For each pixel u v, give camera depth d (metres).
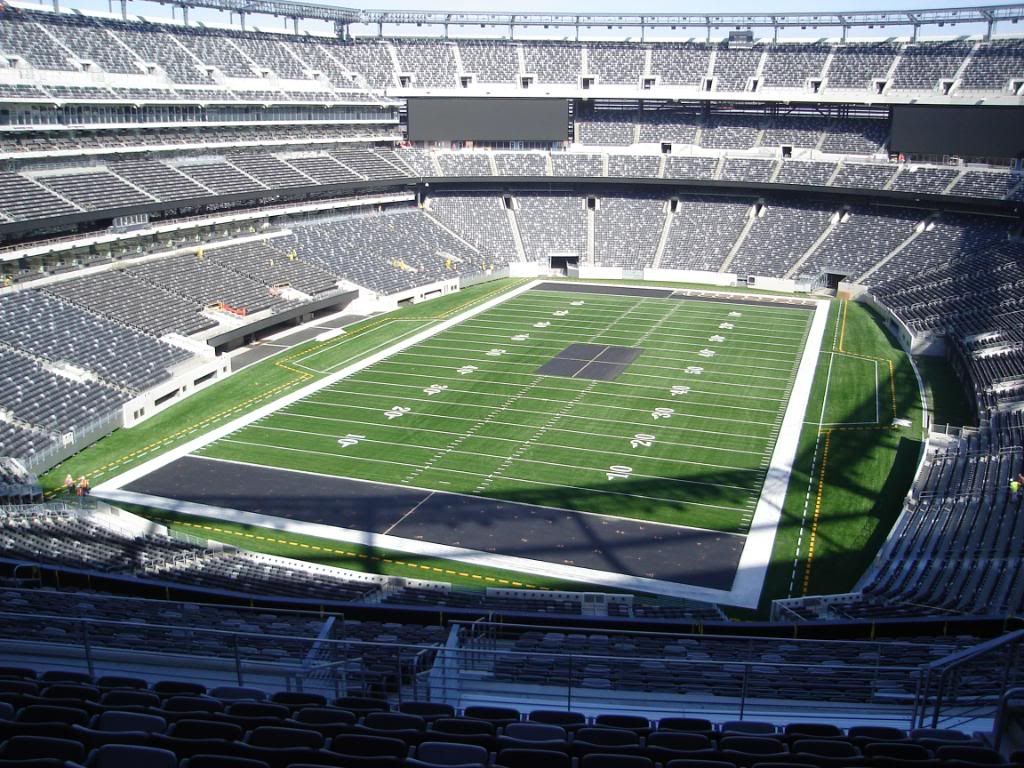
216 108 69.38
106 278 57.59
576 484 38.78
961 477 36.78
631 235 84.94
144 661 15.98
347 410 48.00
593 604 27.97
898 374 53.56
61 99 57.41
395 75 87.62
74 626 17.36
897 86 78.69
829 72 82.88
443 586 30.06
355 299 70.31
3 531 30.52
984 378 47.50
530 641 20.23
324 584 28.98
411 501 37.31
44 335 49.06
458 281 77.75
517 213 87.81
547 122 87.19
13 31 61.56
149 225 62.25
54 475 40.12
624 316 67.75
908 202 78.44
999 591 26.19
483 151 87.94
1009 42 78.75
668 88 86.88
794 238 80.25
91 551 29.66
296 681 15.26
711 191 86.88
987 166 73.81
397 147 87.75
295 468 40.72
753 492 38.00
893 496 37.56
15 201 53.81
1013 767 9.12
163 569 28.78
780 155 84.12
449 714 12.86
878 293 69.81
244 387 52.00
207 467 40.94
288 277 67.31
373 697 15.06
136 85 65.69
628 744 11.13
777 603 28.78
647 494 37.81
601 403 48.66
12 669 13.62
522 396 49.84
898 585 28.80
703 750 10.39
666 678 16.62
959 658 12.02
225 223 69.88
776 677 16.67
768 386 51.50
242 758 9.03
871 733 12.06
